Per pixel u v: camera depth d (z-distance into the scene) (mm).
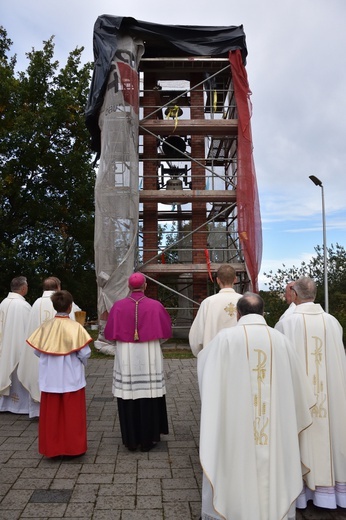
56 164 19250
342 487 3805
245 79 13086
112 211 11953
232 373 3344
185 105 15273
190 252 15805
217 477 3189
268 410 3305
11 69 20344
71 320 5070
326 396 3893
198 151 14242
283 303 16391
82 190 19625
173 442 5383
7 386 6387
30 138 18266
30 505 3850
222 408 3320
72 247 21438
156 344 5176
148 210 14195
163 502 3920
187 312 15234
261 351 3369
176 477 4414
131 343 5102
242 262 13109
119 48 12445
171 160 13852
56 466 4660
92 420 6246
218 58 13398
